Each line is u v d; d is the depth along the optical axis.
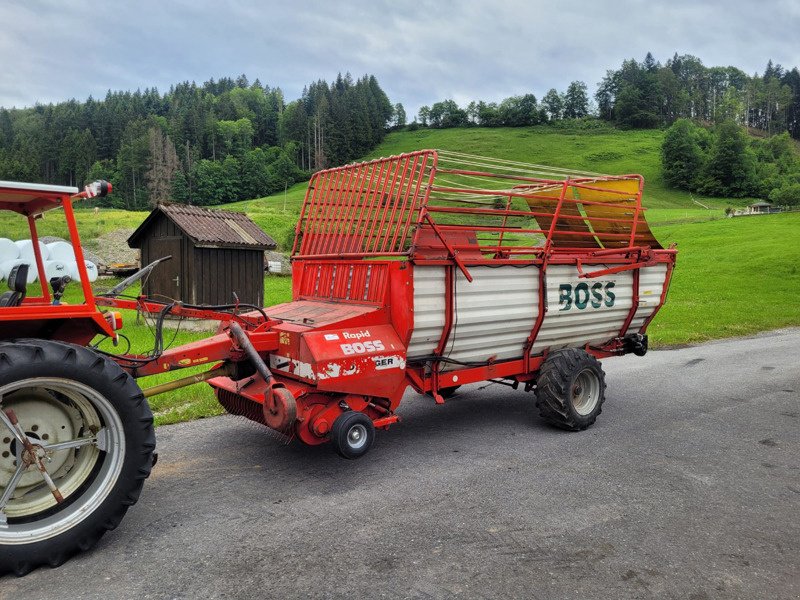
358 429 4.92
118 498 3.74
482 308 5.70
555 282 6.30
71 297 4.53
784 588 3.37
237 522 4.12
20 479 3.71
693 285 27.05
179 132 124.50
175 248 14.03
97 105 144.00
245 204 92.44
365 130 131.75
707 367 10.02
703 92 188.12
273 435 6.05
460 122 153.88
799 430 6.46
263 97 180.88
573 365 6.21
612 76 161.38
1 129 117.31
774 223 49.03
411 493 4.64
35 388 3.74
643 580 3.43
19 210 4.52
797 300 21.98
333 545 3.80
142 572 3.47
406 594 3.25
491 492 4.67
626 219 7.47
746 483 4.94
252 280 14.59
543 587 3.34
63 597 3.21
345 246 5.95
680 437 6.18
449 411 7.17
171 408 6.88
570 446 5.85
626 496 4.63
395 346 5.29
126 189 98.00
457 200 5.76
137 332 11.55
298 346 4.99
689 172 102.12
